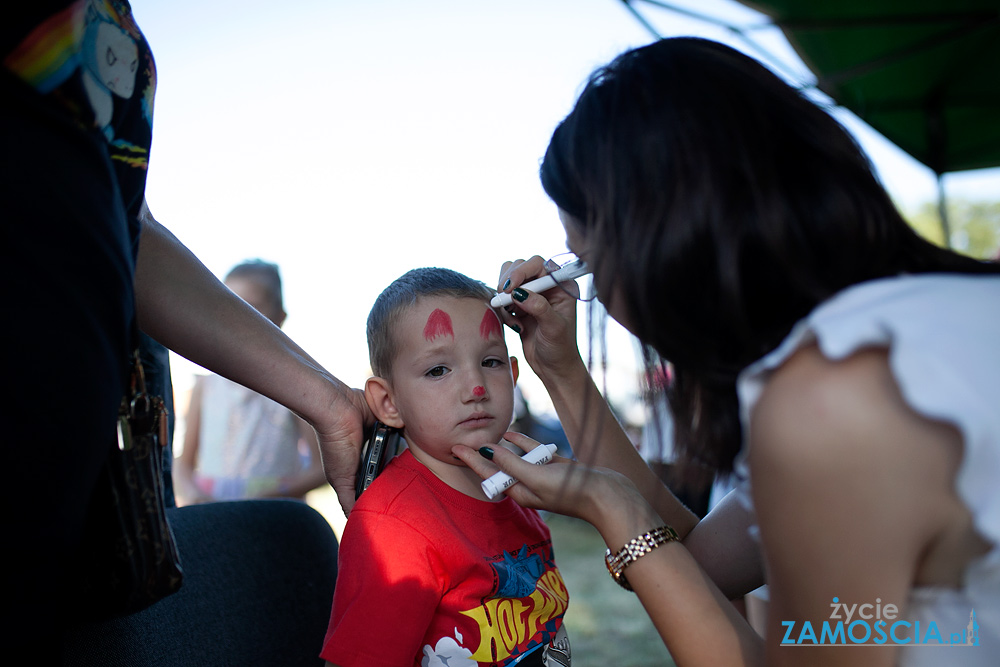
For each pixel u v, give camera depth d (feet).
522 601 3.90
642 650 10.35
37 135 2.15
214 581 3.76
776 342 2.72
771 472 2.41
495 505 4.10
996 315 2.30
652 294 2.72
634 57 3.10
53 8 2.15
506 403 4.19
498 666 3.72
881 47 11.82
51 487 2.22
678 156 2.65
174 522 3.76
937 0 10.49
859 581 2.32
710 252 2.62
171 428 4.53
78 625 3.03
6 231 2.06
